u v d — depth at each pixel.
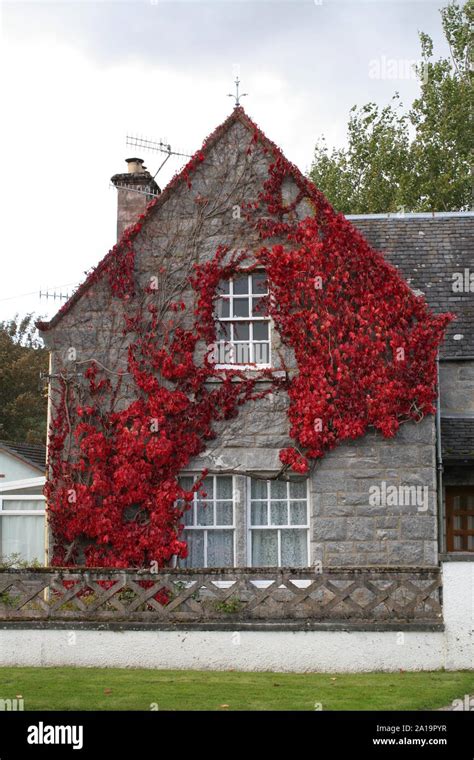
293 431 16.94
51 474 17.22
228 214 17.72
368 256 17.20
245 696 12.20
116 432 17.19
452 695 12.30
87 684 12.88
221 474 17.22
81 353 17.52
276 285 17.31
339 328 17.09
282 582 14.38
